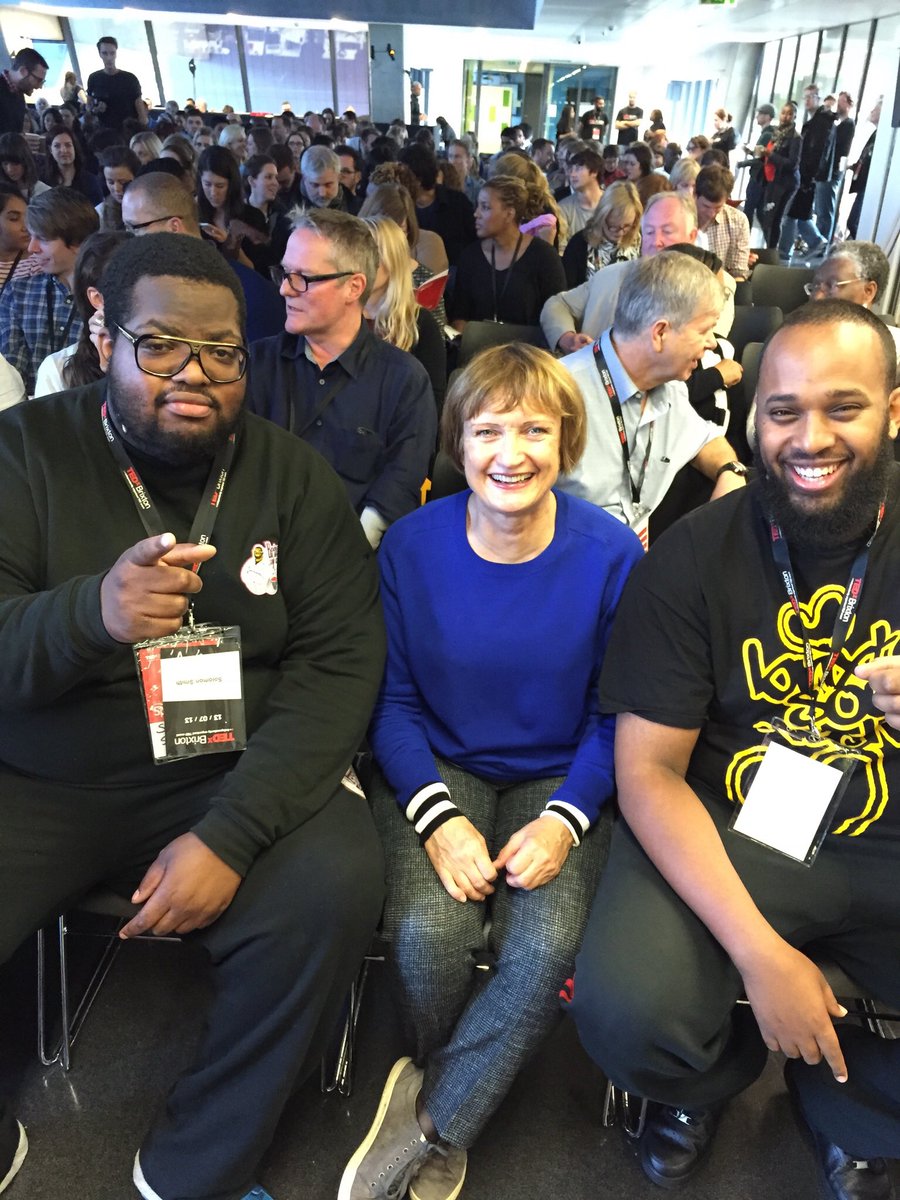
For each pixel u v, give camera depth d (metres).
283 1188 1.32
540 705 1.43
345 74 16.55
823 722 1.20
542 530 1.40
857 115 11.49
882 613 1.17
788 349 1.09
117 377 1.17
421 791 1.36
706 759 1.31
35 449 1.23
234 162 4.65
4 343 2.65
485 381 1.29
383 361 2.17
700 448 2.00
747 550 1.23
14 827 1.23
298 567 1.35
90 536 1.23
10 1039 1.55
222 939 1.20
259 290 2.91
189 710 1.25
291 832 1.26
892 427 1.12
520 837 1.32
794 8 10.91
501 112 21.00
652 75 19.84
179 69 16.36
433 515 1.47
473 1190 1.33
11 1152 1.31
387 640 1.46
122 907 1.31
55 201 2.49
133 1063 1.52
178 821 1.32
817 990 1.12
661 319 1.77
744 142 16.34
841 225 10.12
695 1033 1.16
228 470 1.30
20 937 1.21
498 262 3.85
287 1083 1.19
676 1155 1.34
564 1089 1.50
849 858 1.22
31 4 13.59
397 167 4.98
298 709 1.32
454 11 13.52
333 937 1.17
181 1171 1.22
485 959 1.30
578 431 1.38
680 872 1.20
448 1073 1.26
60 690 1.13
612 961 1.17
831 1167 1.34
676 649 1.24
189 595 1.16
